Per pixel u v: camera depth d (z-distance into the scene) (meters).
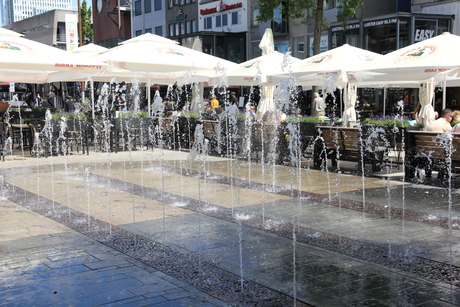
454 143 8.20
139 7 48.53
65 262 4.61
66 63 10.20
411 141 8.88
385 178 9.17
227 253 4.85
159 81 16.19
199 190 8.20
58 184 8.82
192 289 3.94
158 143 15.82
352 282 4.07
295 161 11.88
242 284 4.04
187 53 12.72
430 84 11.80
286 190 8.12
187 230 5.72
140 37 12.98
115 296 3.81
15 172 10.26
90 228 5.82
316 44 18.88
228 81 12.18
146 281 4.12
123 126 14.16
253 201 7.29
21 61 9.62
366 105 25.41
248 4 35.19
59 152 13.73
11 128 14.96
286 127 11.99
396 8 25.58
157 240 5.32
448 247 4.97
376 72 9.46
